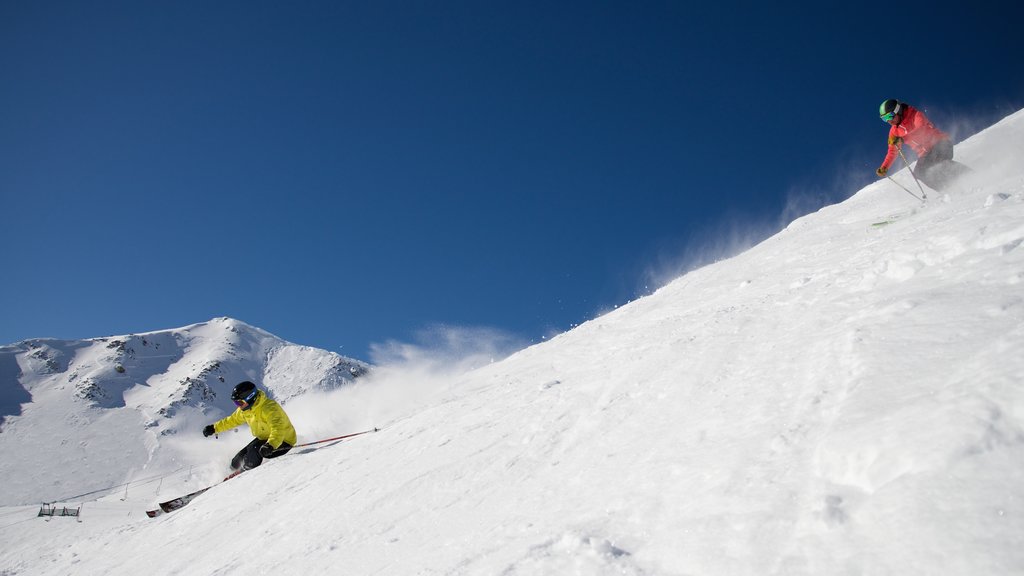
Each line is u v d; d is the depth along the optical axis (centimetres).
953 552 144
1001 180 672
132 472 13450
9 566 789
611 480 304
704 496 236
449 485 431
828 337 325
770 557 181
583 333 952
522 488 360
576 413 452
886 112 836
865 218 865
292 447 935
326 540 433
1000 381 185
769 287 591
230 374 18575
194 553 560
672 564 204
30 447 14088
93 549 752
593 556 229
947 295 298
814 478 207
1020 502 147
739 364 368
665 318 716
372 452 664
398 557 340
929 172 812
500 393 689
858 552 163
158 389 17588
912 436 187
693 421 321
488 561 270
